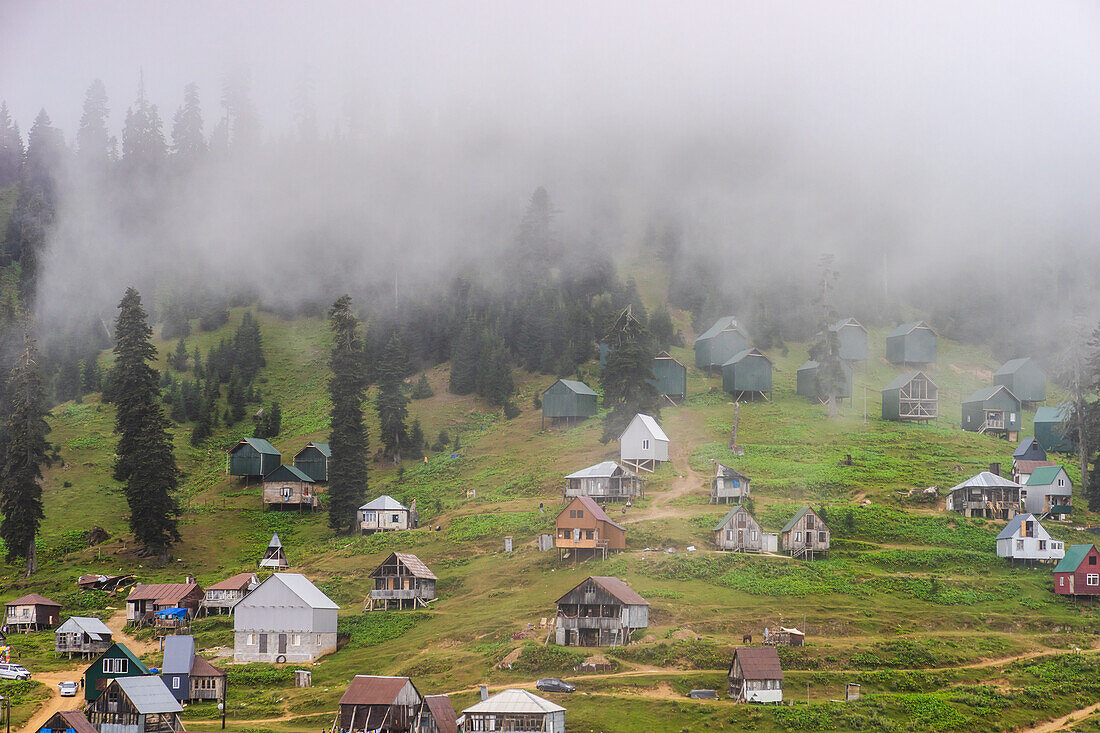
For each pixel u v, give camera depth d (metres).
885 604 96.19
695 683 79.50
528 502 133.38
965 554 108.50
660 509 121.81
